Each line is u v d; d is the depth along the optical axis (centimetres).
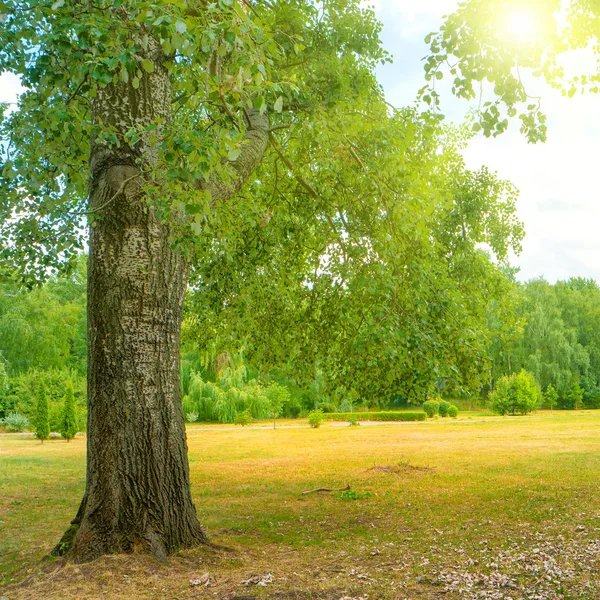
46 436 2705
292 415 4912
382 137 829
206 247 1017
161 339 587
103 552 534
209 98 387
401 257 862
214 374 4197
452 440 2330
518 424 3381
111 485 550
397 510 912
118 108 581
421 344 759
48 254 671
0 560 604
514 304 1326
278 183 1057
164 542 560
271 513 920
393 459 1664
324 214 989
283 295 1158
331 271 970
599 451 1750
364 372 843
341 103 844
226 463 1708
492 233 1454
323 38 888
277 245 1098
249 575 518
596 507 843
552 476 1230
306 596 452
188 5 385
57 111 463
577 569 505
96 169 589
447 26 543
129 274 573
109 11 437
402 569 539
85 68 412
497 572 507
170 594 461
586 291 6694
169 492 574
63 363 4584
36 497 1126
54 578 493
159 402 577
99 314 572
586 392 5431
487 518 804
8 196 594
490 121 559
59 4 388
